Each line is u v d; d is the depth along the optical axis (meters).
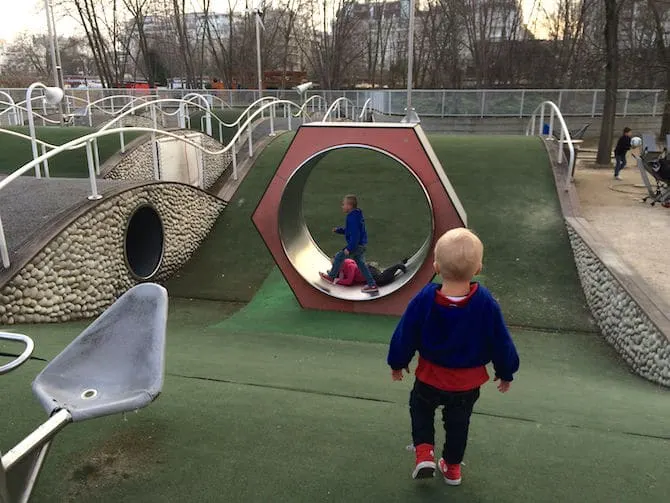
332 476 2.57
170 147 13.95
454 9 43.56
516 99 26.19
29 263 6.09
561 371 5.75
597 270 7.49
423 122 26.95
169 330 6.61
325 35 46.97
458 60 45.97
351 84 53.66
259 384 3.84
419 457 2.36
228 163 18.22
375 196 11.41
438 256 2.31
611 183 13.80
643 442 3.10
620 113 26.19
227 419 3.12
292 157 7.15
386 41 53.69
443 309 2.29
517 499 2.44
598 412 3.80
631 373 5.84
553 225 9.95
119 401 2.11
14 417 3.03
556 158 12.30
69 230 6.70
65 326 6.21
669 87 22.94
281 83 48.44
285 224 7.52
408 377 4.59
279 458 2.71
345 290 7.45
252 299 8.34
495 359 2.33
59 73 23.42
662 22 26.92
